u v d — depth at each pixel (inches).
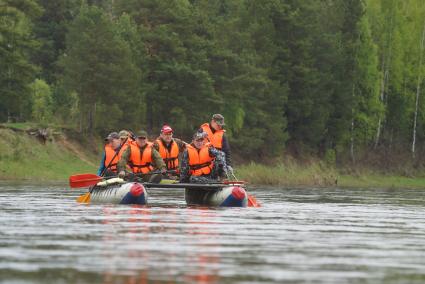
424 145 7057.1
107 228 981.2
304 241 896.3
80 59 4308.6
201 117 4709.6
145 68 4645.7
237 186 1546.5
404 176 6505.9
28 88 4355.3
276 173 4217.5
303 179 4301.2
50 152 4229.8
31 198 1792.6
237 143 5073.8
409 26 6929.1
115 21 5098.4
